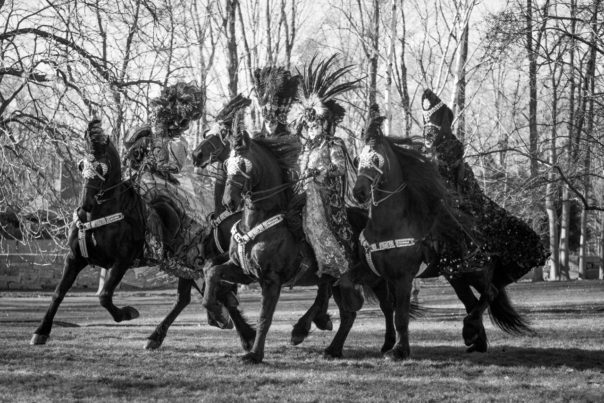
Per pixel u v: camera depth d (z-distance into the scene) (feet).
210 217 37.55
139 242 37.70
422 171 34.01
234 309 35.68
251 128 102.01
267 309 32.45
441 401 25.61
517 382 28.94
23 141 60.23
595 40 62.54
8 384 27.17
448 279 38.27
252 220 32.53
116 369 30.35
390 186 33.30
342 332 34.76
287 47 115.96
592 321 52.95
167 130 40.50
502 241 37.42
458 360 33.99
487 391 27.32
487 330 46.96
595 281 132.98
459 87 83.71
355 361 33.27
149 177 38.86
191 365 31.55
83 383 27.48
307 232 33.09
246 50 116.16
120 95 60.75
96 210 36.78
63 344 37.88
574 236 192.03
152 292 121.80
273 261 32.32
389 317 36.76
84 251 37.11
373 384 28.12
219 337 43.11
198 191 40.65
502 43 63.05
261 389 27.07
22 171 59.77
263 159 32.55
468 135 88.84
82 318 66.39
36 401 24.67
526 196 63.67
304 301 90.99
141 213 37.83
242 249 32.45
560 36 62.03
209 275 32.81
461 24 83.71
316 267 34.19
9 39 60.95
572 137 64.49
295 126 35.81
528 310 64.85
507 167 76.74
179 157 40.45
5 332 45.96
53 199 59.52
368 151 32.81
